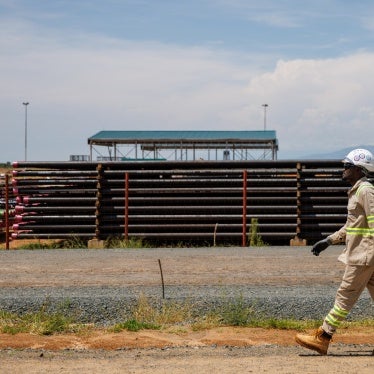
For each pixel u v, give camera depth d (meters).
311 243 27.00
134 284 15.02
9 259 20.11
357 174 8.54
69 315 11.98
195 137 59.19
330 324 8.80
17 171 27.23
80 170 27.30
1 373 8.05
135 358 8.96
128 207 26.75
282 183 26.83
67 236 26.66
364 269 8.49
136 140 58.00
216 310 12.09
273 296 12.88
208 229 26.72
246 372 7.89
